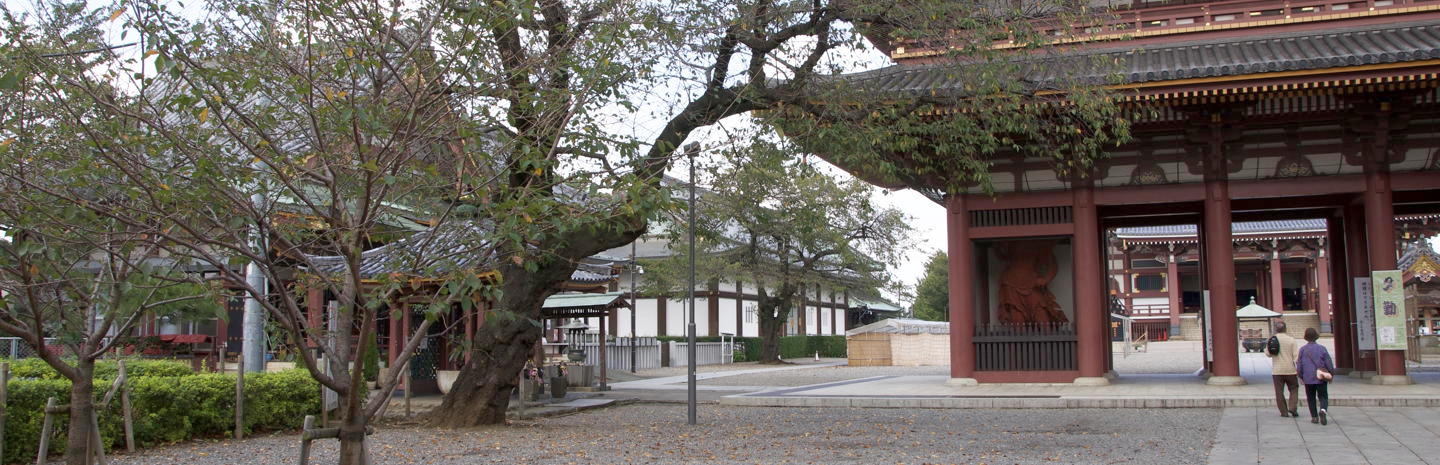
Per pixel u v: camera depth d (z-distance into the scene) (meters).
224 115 8.89
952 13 15.31
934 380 28.19
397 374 7.37
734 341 56.97
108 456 13.37
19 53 6.77
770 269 48.31
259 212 7.06
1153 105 20.12
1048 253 24.11
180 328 30.02
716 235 19.61
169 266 8.72
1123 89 18.69
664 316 58.94
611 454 13.32
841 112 15.65
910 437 15.03
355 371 6.88
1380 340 20.95
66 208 6.82
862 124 15.90
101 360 20.42
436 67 8.00
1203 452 12.71
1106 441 14.11
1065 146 18.66
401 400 22.39
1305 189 21.31
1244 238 57.25
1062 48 17.42
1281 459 11.79
